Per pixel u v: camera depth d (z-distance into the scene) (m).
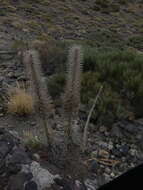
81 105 4.93
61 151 3.36
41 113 3.16
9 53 8.08
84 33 15.80
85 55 6.94
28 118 4.48
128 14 24.52
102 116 4.57
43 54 7.31
